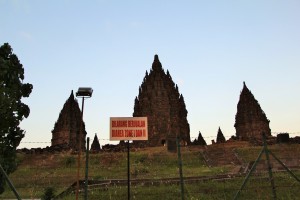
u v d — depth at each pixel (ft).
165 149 148.46
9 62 53.21
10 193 71.77
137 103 227.81
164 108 215.92
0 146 49.32
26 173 110.32
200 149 141.08
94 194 56.70
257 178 60.08
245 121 215.10
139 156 134.21
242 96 225.15
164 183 63.67
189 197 49.55
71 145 206.49
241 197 46.98
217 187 55.16
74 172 107.65
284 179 58.49
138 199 50.49
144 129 37.29
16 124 52.37
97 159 133.28
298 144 127.34
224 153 128.77
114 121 37.40
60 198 55.57
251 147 133.39
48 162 131.95
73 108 220.02
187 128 232.12
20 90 54.65
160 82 225.15
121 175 97.55
